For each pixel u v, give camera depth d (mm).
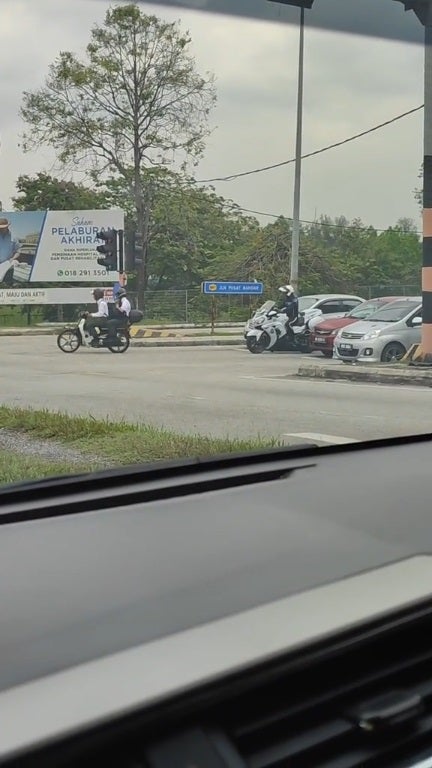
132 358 10367
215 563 2104
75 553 2154
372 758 1642
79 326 10328
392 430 7188
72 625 1703
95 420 6566
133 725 1388
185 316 10672
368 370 10758
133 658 1562
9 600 1830
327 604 1846
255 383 9680
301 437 6668
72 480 2707
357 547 2270
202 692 1479
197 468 3059
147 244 9047
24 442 5832
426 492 2895
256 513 2580
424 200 10875
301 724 1611
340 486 2967
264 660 1577
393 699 1714
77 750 1328
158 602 1833
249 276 10453
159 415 7484
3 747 1282
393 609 1825
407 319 12508
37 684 1455
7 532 2318
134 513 2535
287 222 10133
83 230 8914
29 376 9086
